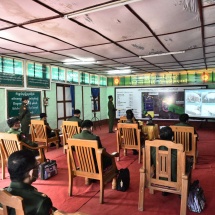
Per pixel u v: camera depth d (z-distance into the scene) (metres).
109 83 10.72
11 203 1.11
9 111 5.59
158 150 2.33
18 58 5.76
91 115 9.54
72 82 8.22
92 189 3.03
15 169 1.22
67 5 2.38
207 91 8.13
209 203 2.57
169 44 4.28
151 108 9.66
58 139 5.41
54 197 2.80
